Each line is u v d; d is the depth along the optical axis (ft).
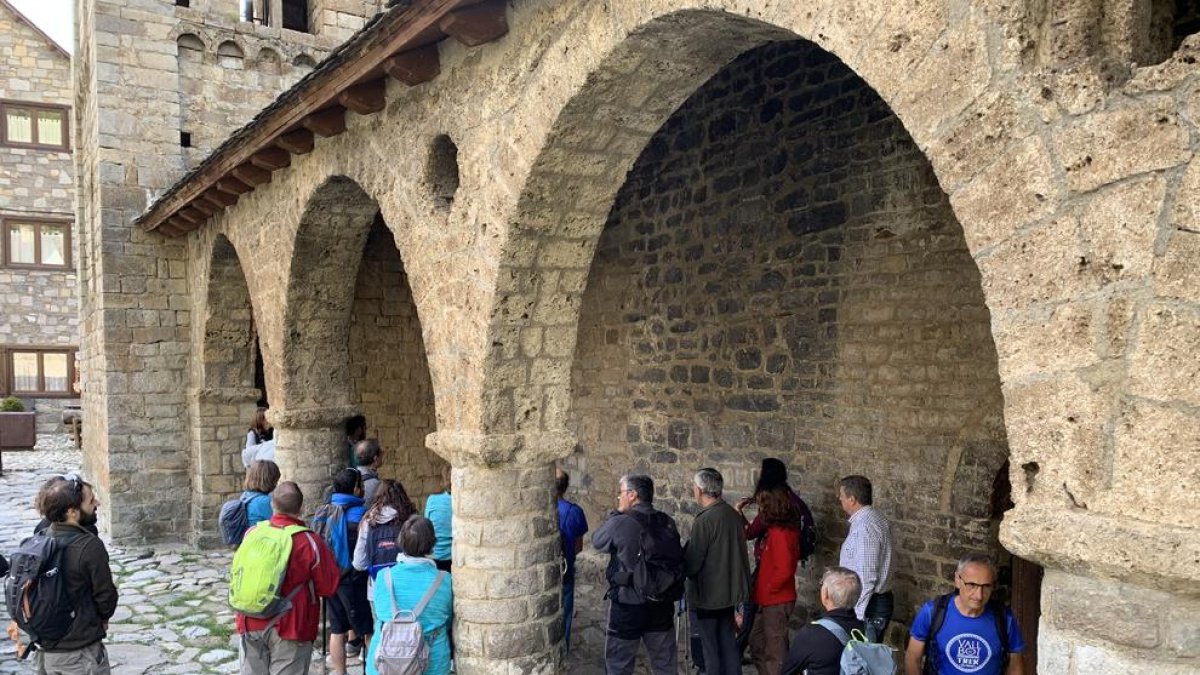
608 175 13.39
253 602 12.63
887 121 16.48
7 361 67.51
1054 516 6.20
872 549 14.12
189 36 32.27
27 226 67.87
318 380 23.11
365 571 15.97
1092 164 6.00
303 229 21.08
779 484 16.05
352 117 18.02
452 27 12.69
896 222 16.40
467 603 14.52
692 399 21.86
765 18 8.87
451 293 14.94
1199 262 5.46
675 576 13.91
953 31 6.94
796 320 18.69
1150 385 5.71
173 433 32.01
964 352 15.28
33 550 11.84
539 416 14.65
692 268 21.70
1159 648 5.73
